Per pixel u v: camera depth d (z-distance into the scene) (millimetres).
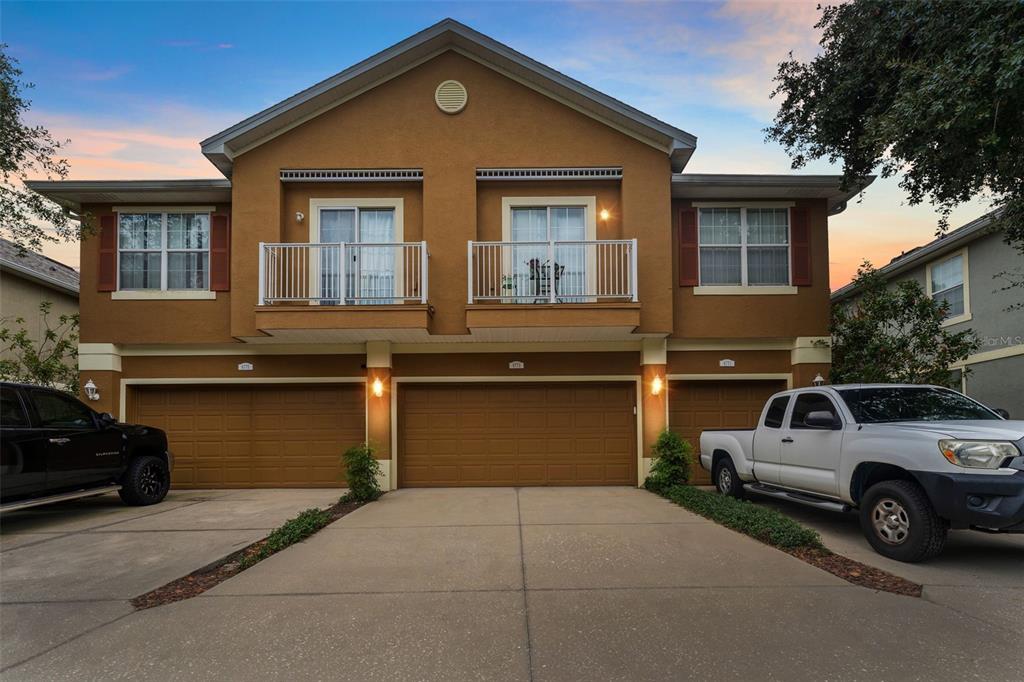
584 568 5621
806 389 7773
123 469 9164
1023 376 11992
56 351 12438
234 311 10781
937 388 7219
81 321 11461
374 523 7828
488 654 3848
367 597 4910
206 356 11719
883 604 4602
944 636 4035
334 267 11195
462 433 11695
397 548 6461
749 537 6797
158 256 11672
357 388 11820
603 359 11711
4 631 4328
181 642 4094
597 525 7535
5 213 9195
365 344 11703
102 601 4926
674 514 8266
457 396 11750
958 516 5293
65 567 5883
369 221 11445
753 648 3875
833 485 6793
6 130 8617
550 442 11688
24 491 7621
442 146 11047
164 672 3672
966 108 6277
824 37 9156
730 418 11867
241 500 10070
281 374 11719
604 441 11695
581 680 3508
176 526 7734
